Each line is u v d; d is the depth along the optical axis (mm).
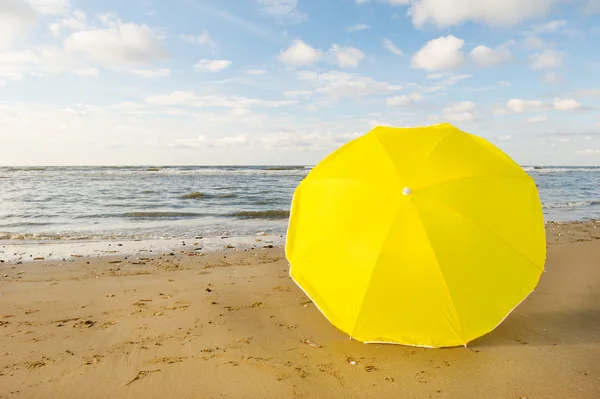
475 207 3260
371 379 3029
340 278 3334
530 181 3609
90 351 3529
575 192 24219
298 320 4312
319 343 3711
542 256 3490
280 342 3732
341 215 3393
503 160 3697
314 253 3502
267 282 5859
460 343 3254
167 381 3006
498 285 3258
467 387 2889
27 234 10000
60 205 15734
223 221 13070
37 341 3748
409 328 3238
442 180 3283
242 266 6902
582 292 5043
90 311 4602
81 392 2854
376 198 3277
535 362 3242
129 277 6141
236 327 4105
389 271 3162
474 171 3404
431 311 3186
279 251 8320
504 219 3348
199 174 39750
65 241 9492
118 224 12141
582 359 3279
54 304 4852
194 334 3916
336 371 3160
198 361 3334
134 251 8289
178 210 15109
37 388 2902
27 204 15820
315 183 3725
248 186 25750
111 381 3004
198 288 5543
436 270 3125
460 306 3166
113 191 21188
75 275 6266
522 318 4203
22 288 5516
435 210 3170
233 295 5223
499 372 3094
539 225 3521
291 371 3164
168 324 4188
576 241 8742
